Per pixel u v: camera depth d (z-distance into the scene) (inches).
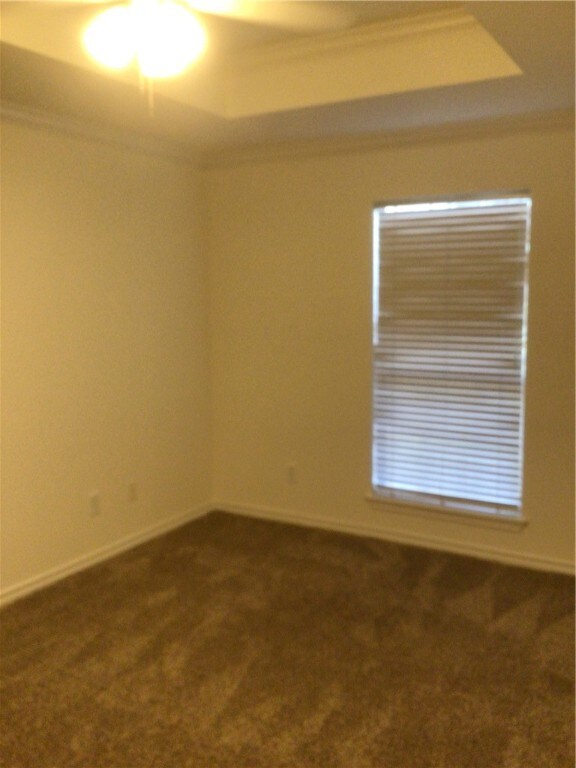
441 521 154.8
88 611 126.6
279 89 129.3
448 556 151.6
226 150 163.0
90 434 146.3
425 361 152.0
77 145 138.6
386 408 158.4
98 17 105.4
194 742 91.0
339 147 154.2
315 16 109.0
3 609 127.3
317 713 97.0
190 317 171.3
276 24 111.6
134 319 155.3
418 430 155.3
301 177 160.9
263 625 121.5
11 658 110.7
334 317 161.2
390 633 118.7
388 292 154.6
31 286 131.5
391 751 89.1
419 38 115.1
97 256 144.7
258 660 110.3
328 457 166.4
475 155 141.1
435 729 93.4
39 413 135.0
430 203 148.1
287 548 156.6
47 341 135.5
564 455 139.9
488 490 149.2
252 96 132.3
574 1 80.2
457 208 144.9
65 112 130.5
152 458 162.9
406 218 150.5
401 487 159.2
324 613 126.0
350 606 128.6
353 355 159.9
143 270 156.6
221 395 179.0
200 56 125.6
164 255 162.1
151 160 156.5
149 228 157.4
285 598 132.0
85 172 140.6
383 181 151.3
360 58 120.9
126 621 122.8
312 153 158.2
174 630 119.7
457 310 147.3
